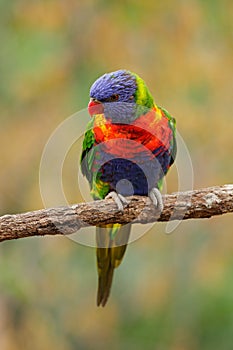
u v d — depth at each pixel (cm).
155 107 986
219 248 1435
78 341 1539
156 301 1455
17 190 1446
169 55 1407
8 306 1470
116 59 1430
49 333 1476
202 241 1452
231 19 1433
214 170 1411
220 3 1442
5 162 1443
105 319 1508
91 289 1508
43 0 1450
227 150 1398
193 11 1422
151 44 1426
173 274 1452
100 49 1441
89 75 1436
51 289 1498
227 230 1439
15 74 1438
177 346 1484
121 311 1498
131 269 1449
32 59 1435
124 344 1512
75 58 1450
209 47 1419
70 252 1495
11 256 1513
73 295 1507
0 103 1455
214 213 864
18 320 1475
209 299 1439
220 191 861
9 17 1459
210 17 1440
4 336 1438
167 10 1434
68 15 1451
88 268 1499
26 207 1430
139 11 1445
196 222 1450
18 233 835
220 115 1380
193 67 1392
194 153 1394
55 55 1441
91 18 1456
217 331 1456
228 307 1429
